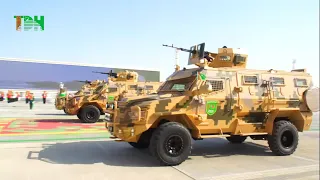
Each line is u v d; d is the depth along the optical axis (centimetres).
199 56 689
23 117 1534
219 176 495
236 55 723
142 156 626
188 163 581
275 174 517
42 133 955
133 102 560
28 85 2369
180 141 553
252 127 650
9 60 2312
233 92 627
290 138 680
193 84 586
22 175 469
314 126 1401
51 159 580
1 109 2005
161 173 501
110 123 588
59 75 2470
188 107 573
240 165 577
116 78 1519
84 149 688
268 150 733
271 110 658
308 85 720
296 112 693
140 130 539
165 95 594
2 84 2283
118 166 541
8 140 798
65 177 464
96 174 485
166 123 557
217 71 628
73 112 1300
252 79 658
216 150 725
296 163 600
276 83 681
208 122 600
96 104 1343
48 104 2369
